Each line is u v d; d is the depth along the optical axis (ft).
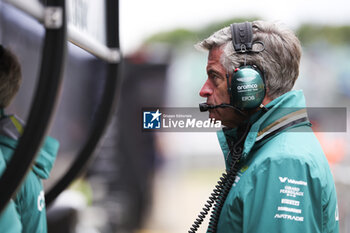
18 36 20.12
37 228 16.88
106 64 22.15
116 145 69.92
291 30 18.40
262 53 17.88
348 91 113.19
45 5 12.26
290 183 15.83
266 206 15.81
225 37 18.44
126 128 70.28
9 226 14.89
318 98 109.91
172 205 80.84
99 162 66.23
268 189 15.93
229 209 17.03
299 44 18.25
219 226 17.60
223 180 18.83
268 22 18.38
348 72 120.26
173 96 66.95
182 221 77.97
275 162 16.15
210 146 89.15
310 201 15.88
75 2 16.85
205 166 90.27
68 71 46.44
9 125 16.12
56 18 12.12
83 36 17.95
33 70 22.52
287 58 17.85
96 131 22.53
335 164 63.26
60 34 12.14
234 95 17.90
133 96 72.23
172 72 69.21
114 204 64.59
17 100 23.70
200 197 88.07
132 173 69.82
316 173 16.02
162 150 76.69
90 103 48.32
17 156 11.89
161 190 77.97
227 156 19.08
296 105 17.66
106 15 21.68
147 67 71.77
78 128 49.85
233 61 18.08
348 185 57.31
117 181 67.77
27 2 11.75
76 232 34.96
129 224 69.31
